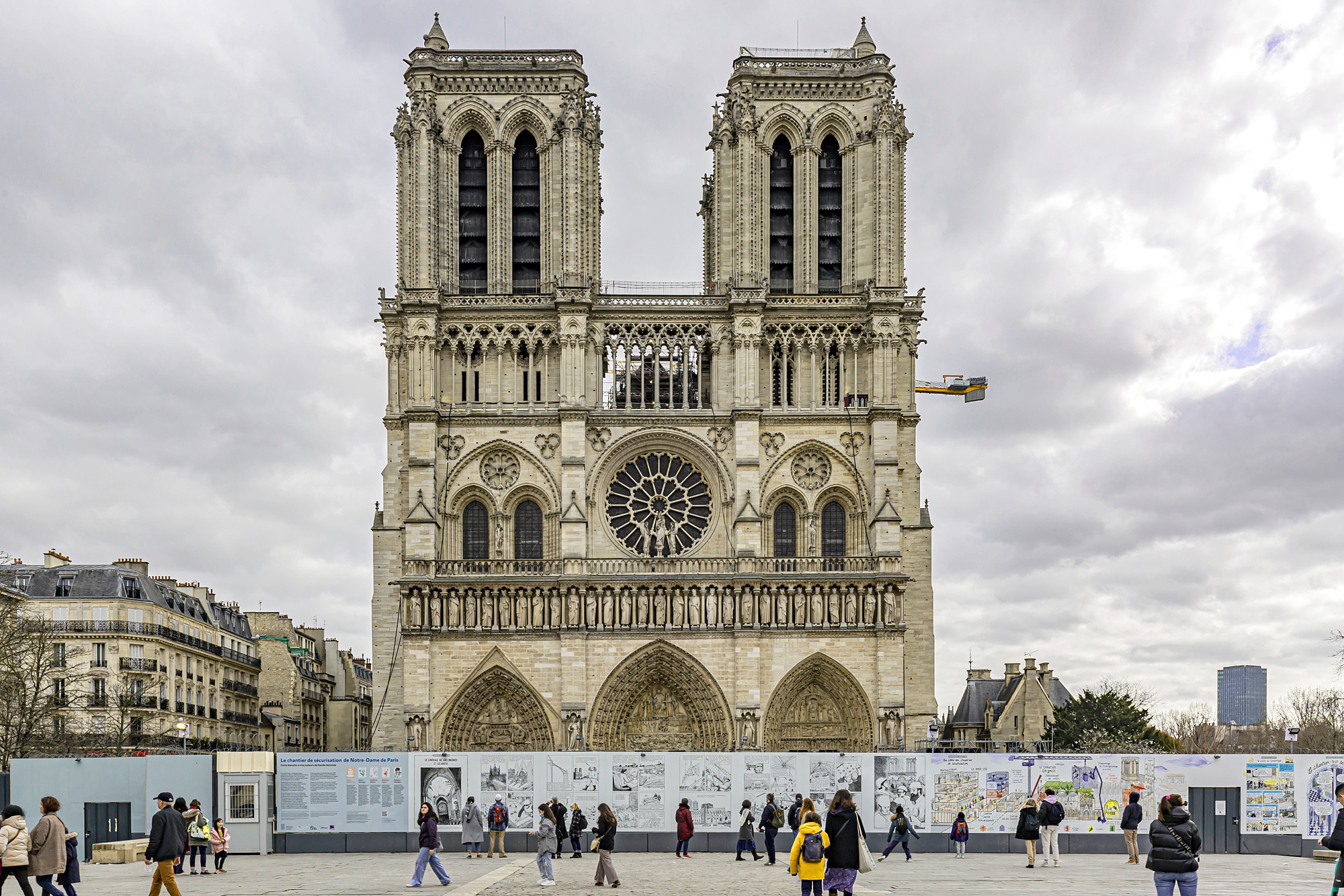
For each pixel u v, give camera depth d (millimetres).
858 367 129750
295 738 176250
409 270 128375
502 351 129125
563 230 129625
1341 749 161000
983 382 170125
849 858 41219
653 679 123688
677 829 78938
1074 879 58594
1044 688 162375
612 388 131000
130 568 136250
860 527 127500
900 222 131500
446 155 131500
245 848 77438
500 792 80438
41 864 43750
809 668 122750
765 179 132000
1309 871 63875
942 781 79875
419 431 126062
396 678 124438
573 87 132000
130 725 123125
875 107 131750
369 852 78750
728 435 128500
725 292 130500
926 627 127000
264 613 180750
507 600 122688
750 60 133125
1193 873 39531
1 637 107500
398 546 126250
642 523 128125
